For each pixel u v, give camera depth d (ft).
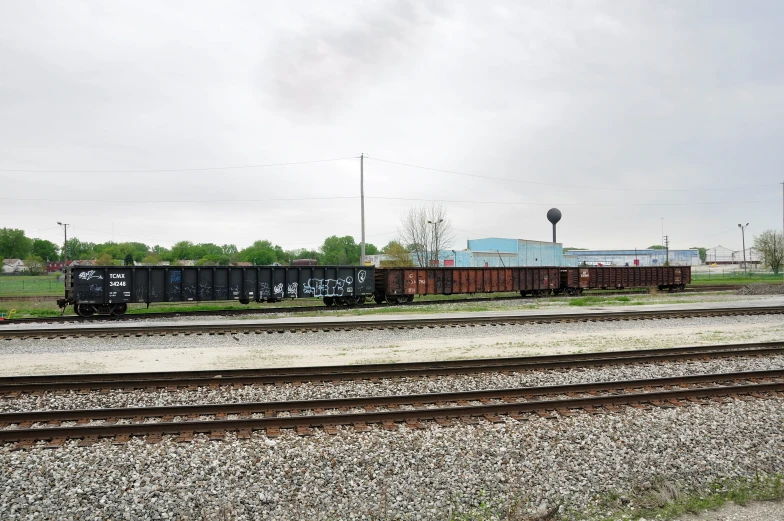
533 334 60.49
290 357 46.83
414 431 26.20
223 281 90.84
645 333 62.08
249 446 23.81
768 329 66.28
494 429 26.37
